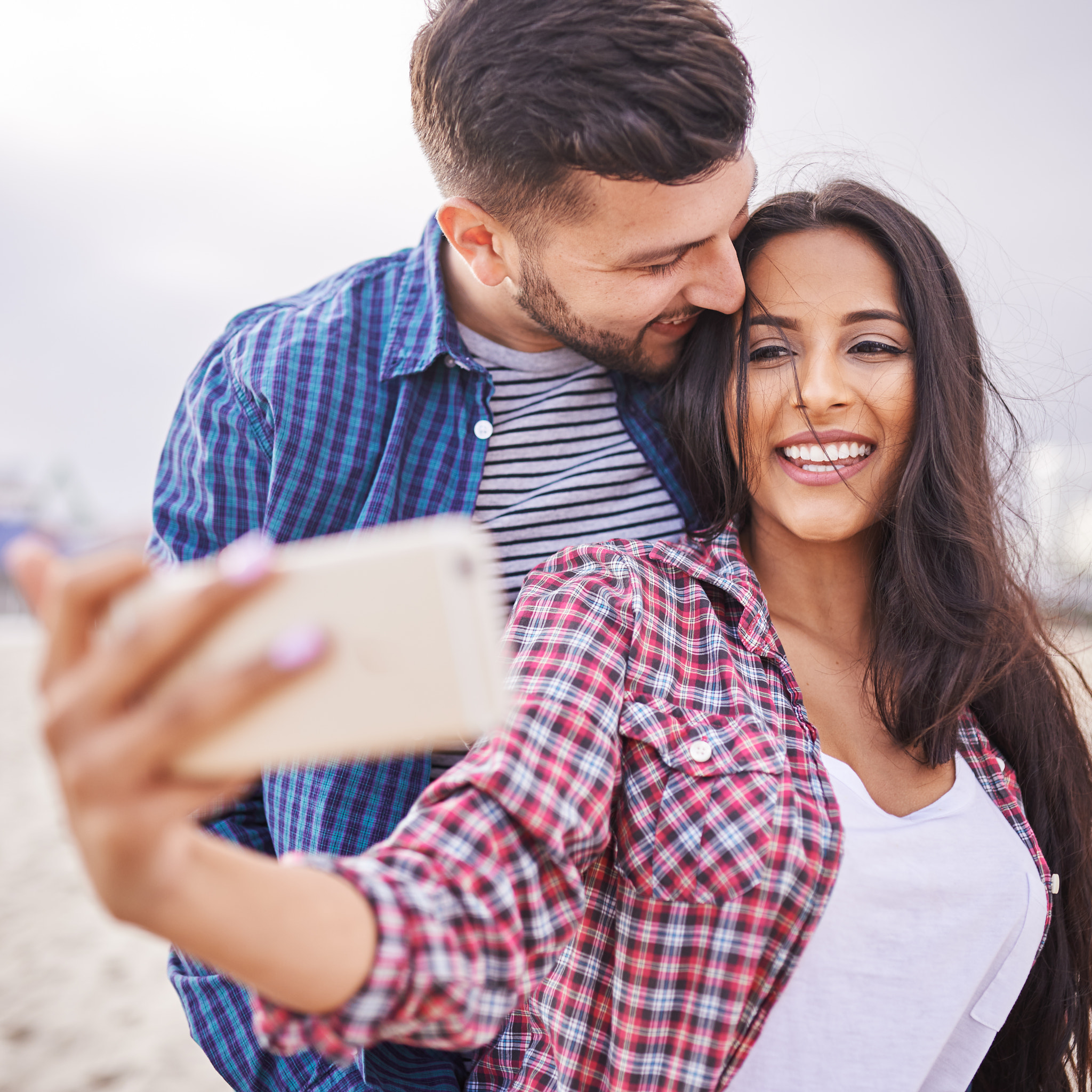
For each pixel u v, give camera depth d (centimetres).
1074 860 125
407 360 137
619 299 116
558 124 104
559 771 83
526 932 75
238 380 136
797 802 99
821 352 116
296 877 59
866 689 118
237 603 46
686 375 128
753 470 120
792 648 121
